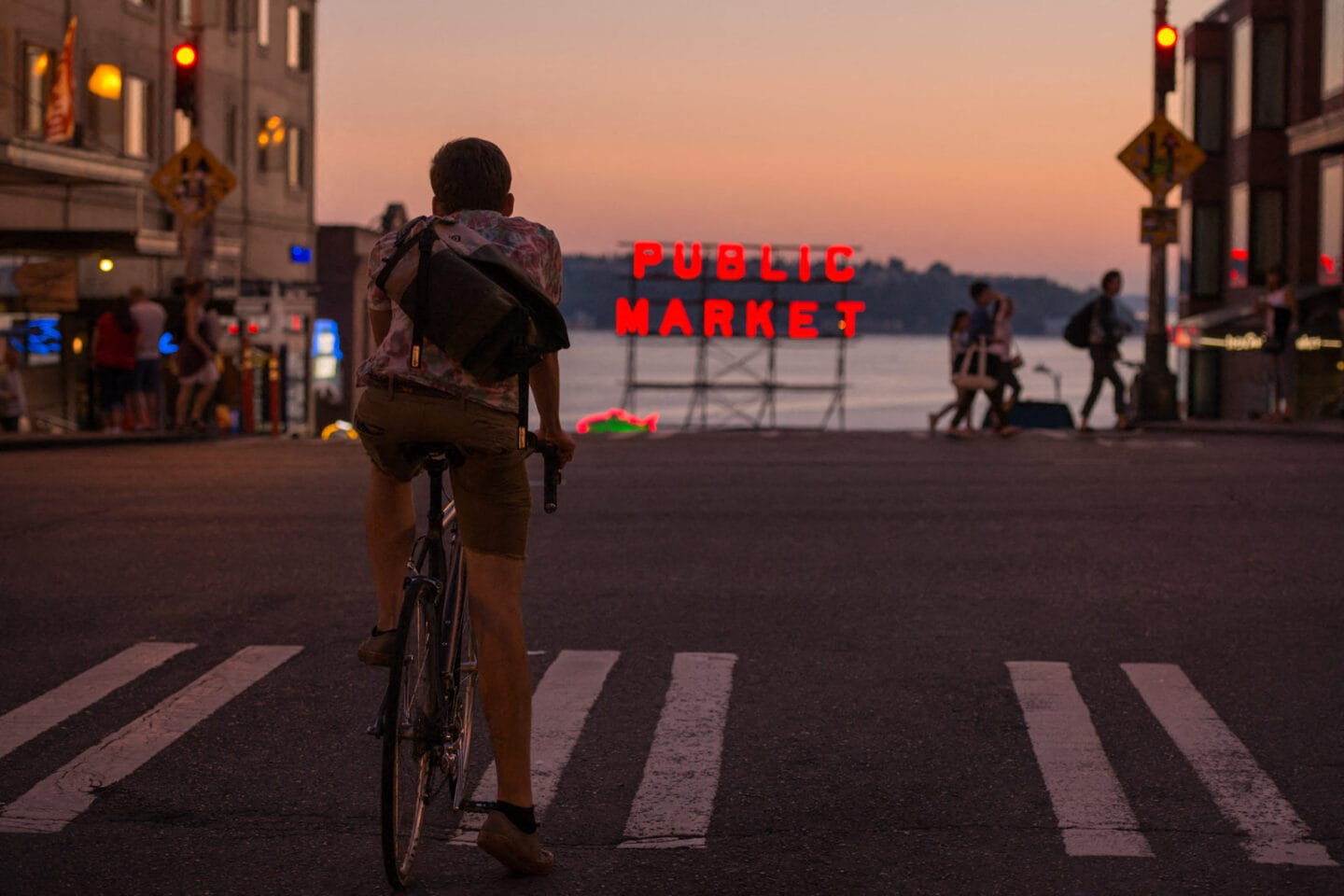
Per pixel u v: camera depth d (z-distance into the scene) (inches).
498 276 196.1
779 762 255.3
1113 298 968.3
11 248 1147.3
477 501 201.8
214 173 1111.0
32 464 718.5
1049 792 238.7
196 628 353.7
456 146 207.5
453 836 221.3
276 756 256.5
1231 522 515.8
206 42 1670.8
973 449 787.4
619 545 469.4
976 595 394.6
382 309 205.0
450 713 208.7
